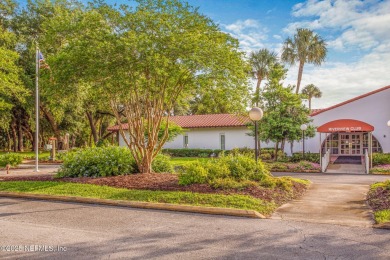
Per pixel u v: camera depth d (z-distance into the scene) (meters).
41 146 52.91
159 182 11.45
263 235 6.46
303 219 7.66
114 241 6.12
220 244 5.94
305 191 11.28
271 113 23.73
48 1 30.77
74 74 11.67
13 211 8.70
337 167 21.53
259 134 25.23
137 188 10.91
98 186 11.26
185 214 8.27
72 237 6.38
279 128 23.56
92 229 6.95
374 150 25.91
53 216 8.12
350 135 26.72
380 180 15.46
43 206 9.30
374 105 25.77
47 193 10.59
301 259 5.20
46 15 30.31
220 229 6.90
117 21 11.98
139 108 13.45
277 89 24.19
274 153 26.81
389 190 9.69
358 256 5.31
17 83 26.02
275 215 8.07
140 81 12.07
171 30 11.36
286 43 42.06
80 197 9.90
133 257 5.31
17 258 5.27
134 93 13.60
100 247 5.79
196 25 11.84
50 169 21.72
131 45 10.60
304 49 40.78
